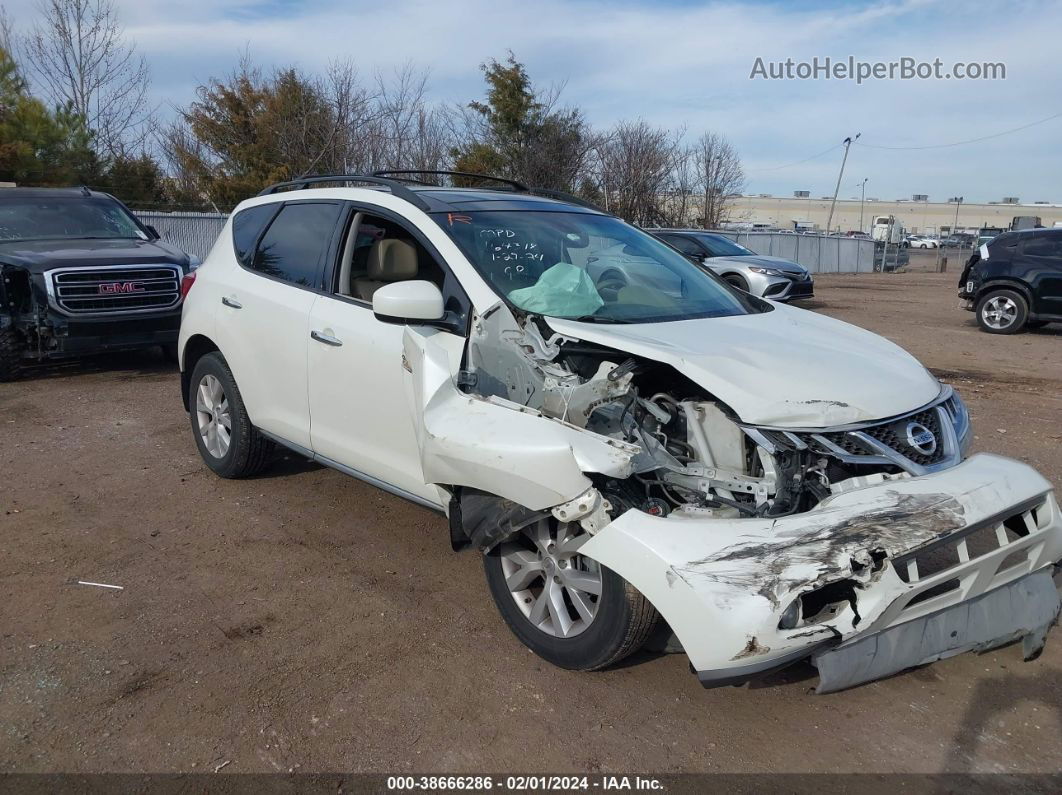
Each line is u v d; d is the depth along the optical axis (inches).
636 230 190.7
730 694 125.6
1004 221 3850.9
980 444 252.5
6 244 356.2
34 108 853.2
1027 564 121.5
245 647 136.6
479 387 139.6
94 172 947.3
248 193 1043.9
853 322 579.2
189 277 223.9
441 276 158.6
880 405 121.0
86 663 131.1
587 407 121.1
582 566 125.9
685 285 168.2
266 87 1099.3
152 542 177.0
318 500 202.1
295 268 183.6
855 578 102.3
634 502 116.3
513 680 128.1
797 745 114.6
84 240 374.6
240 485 211.9
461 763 110.0
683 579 103.0
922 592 109.4
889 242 1512.1
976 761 111.7
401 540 179.6
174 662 131.8
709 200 1370.6
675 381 134.6
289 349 177.8
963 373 379.2
